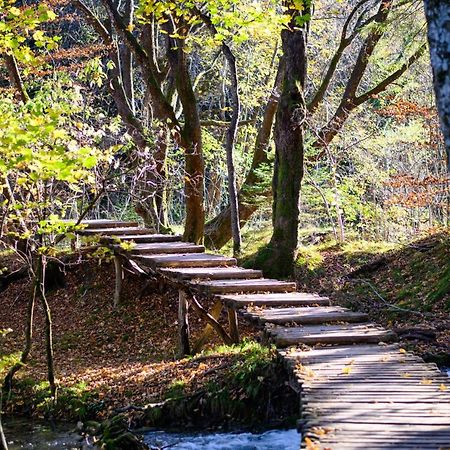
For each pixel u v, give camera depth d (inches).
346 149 842.2
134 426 402.6
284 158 644.1
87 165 268.4
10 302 806.5
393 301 578.9
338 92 1023.0
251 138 1098.7
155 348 615.5
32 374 556.7
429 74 859.4
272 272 642.8
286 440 361.7
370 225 928.9
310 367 299.4
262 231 873.5
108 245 555.8
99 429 395.2
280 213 650.8
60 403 466.0
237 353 454.3
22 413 476.7
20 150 259.3
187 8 517.0
